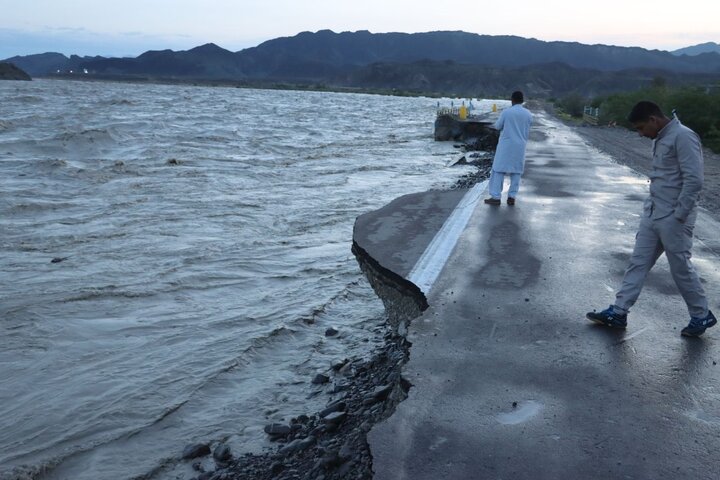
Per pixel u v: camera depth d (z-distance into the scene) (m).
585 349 4.93
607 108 50.53
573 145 25.62
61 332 7.95
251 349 7.50
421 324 5.43
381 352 7.09
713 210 11.62
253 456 5.14
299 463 4.78
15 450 5.31
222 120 59.91
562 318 5.59
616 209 10.91
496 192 10.95
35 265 10.95
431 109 114.38
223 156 29.27
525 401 4.09
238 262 11.45
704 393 4.23
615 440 3.63
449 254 7.60
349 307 9.20
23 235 13.17
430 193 12.27
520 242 8.32
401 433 3.71
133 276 10.44
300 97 176.88
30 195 17.72
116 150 30.58
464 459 3.43
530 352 4.86
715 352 4.89
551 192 12.70
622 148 25.38
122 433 5.59
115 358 7.22
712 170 19.06
